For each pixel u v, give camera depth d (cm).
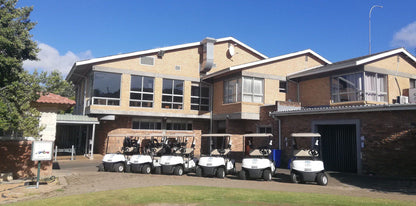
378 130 1289
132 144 1597
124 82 2147
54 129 1288
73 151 2014
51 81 1058
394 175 1223
